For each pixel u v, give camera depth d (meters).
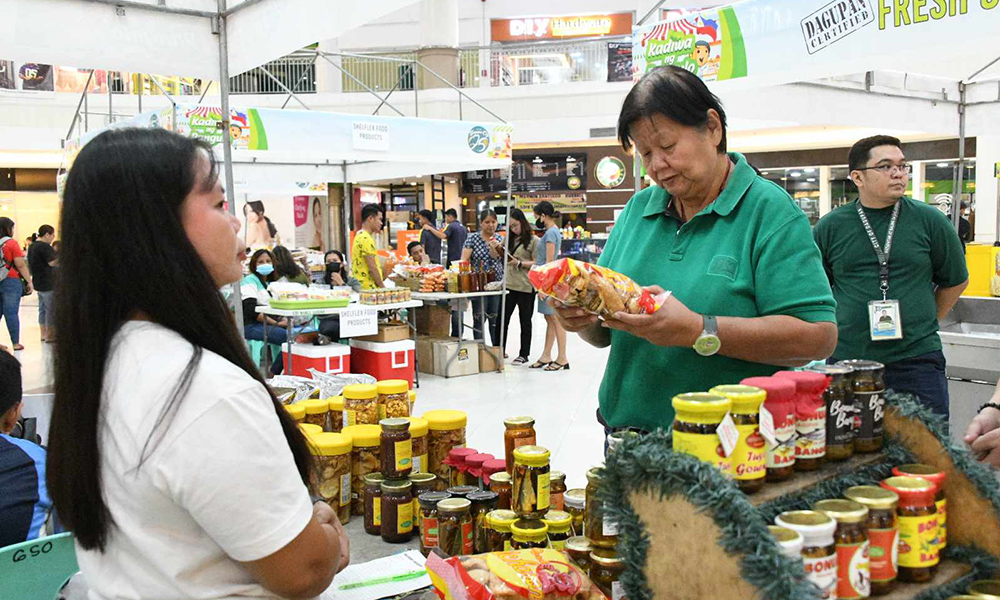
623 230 1.89
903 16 2.92
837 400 1.22
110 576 1.08
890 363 2.89
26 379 7.33
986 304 4.00
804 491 1.11
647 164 1.61
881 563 1.08
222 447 1.00
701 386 1.62
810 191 15.09
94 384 1.04
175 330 1.08
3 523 1.76
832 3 3.13
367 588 1.68
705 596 0.97
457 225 10.77
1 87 13.27
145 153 1.08
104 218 1.05
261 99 14.20
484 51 15.24
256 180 9.35
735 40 3.50
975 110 6.19
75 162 1.08
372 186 16.83
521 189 16.19
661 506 1.02
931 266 2.91
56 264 1.08
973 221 12.80
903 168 2.84
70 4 3.58
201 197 1.12
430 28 14.50
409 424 2.13
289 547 1.04
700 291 1.62
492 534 1.76
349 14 3.43
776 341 1.48
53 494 1.07
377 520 2.08
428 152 6.60
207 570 1.05
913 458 1.25
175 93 13.71
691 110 1.53
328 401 2.52
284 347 6.52
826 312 1.53
